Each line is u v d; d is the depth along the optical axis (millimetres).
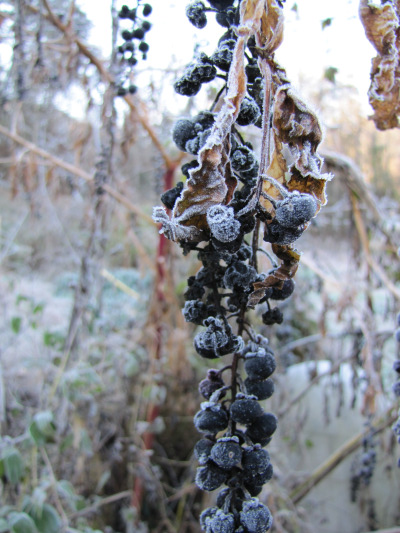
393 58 177
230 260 131
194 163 133
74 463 412
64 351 374
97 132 422
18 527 308
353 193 362
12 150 444
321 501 439
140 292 619
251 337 142
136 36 222
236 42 117
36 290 625
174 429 530
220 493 137
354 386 386
